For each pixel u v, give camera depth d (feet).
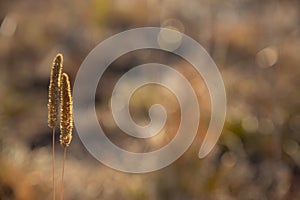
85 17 34.58
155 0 36.58
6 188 17.74
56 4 36.40
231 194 19.01
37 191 17.99
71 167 19.89
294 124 22.52
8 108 25.22
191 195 18.06
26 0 36.32
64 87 11.12
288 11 33.83
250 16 33.65
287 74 25.76
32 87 28.66
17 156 19.95
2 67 30.04
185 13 35.55
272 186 19.90
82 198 18.15
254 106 23.63
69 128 11.27
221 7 35.35
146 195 17.92
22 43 31.86
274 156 21.01
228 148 21.27
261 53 28.45
